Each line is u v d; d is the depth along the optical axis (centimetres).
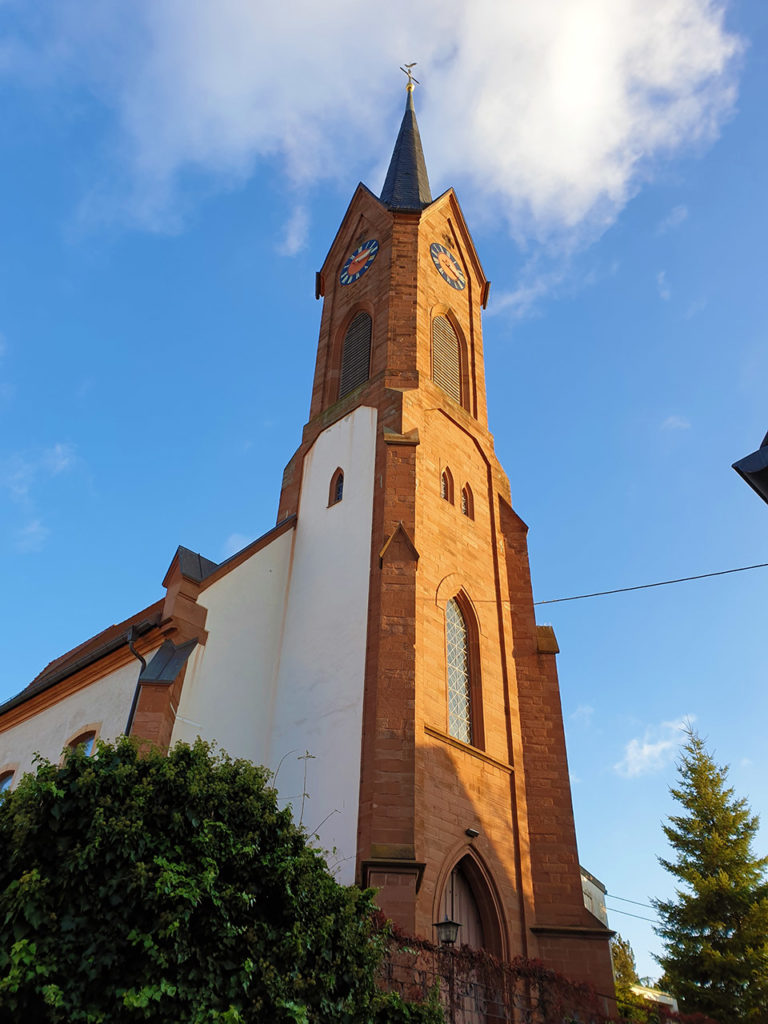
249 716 2438
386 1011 1192
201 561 2636
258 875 1129
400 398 2806
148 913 1012
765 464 1136
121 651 2514
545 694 2622
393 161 4219
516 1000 1666
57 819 1070
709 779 3497
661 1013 2117
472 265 3638
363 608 2405
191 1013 970
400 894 1847
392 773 2048
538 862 2319
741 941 3030
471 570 2684
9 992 909
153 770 1165
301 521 2892
